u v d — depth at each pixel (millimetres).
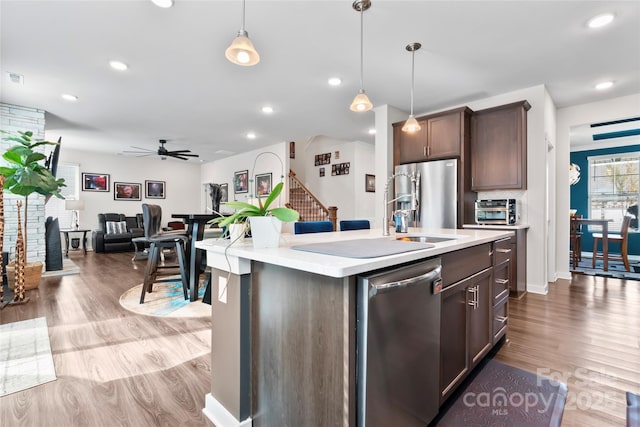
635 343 2270
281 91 3898
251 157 7762
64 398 1628
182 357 2086
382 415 1060
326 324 1054
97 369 1922
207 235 4188
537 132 3740
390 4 2268
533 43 2789
